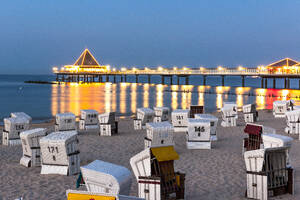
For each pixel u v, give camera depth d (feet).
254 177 32.09
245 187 36.37
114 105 173.88
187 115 76.13
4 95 256.11
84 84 492.13
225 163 47.03
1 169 45.01
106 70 517.96
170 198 31.76
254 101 197.77
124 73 511.81
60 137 41.91
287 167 33.47
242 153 51.34
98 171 27.89
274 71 333.21
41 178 40.45
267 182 32.04
